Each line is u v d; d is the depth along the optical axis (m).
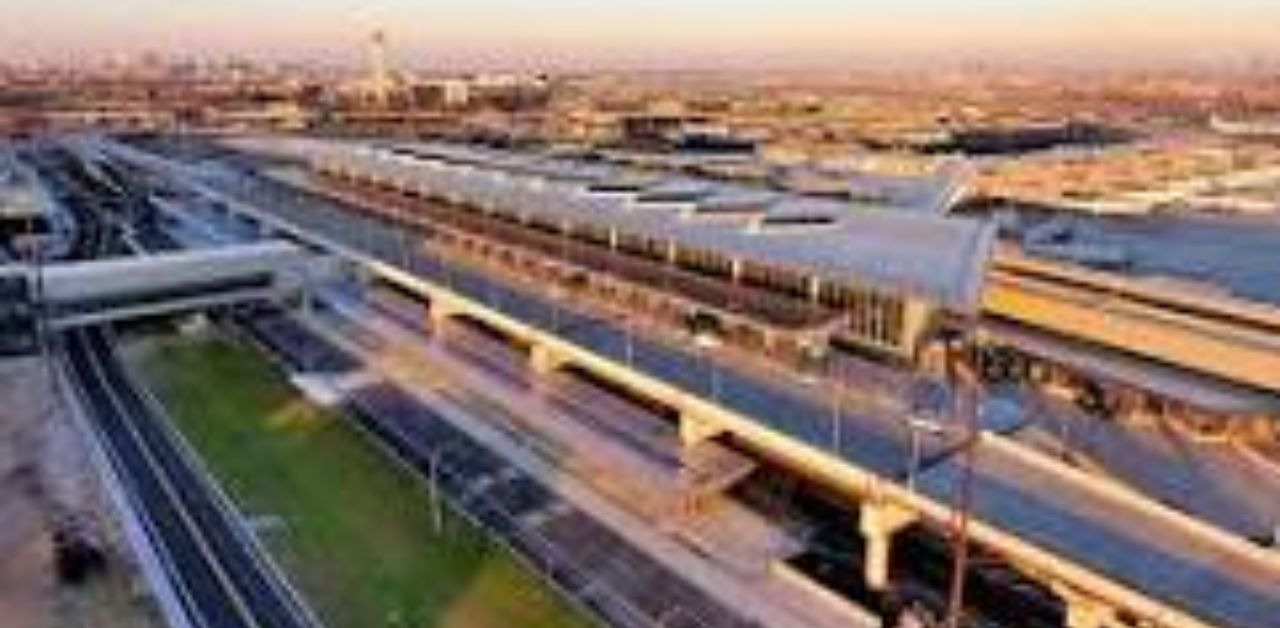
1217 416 58.53
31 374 88.00
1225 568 43.72
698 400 62.00
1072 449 56.72
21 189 154.62
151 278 99.69
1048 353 67.44
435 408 77.06
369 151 131.00
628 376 67.75
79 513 62.47
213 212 150.62
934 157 178.50
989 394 61.72
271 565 56.66
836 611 50.22
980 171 163.00
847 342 63.94
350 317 101.44
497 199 95.12
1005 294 76.94
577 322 77.75
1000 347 68.31
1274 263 105.50
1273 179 172.38
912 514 53.06
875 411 58.38
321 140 179.50
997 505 48.66
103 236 140.38
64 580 54.62
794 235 67.88
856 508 61.78
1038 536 46.06
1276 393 60.50
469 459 68.31
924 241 62.72
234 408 80.81
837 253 63.88
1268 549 44.25
